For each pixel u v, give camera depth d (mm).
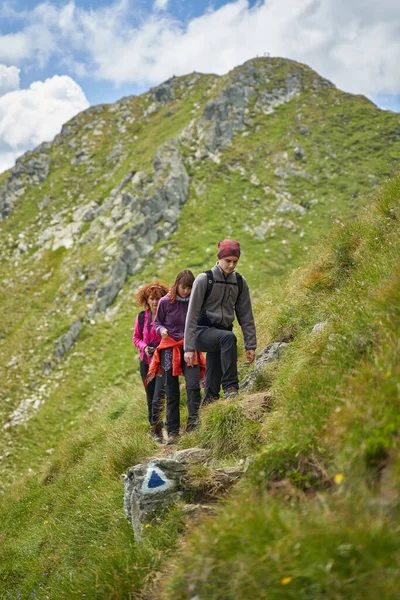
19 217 126562
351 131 115188
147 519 5242
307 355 6051
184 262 89375
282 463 4133
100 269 91312
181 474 5449
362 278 6344
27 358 77000
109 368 72125
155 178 105250
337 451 3580
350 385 3924
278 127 119500
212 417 6191
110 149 139000
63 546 7977
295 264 14086
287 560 2848
